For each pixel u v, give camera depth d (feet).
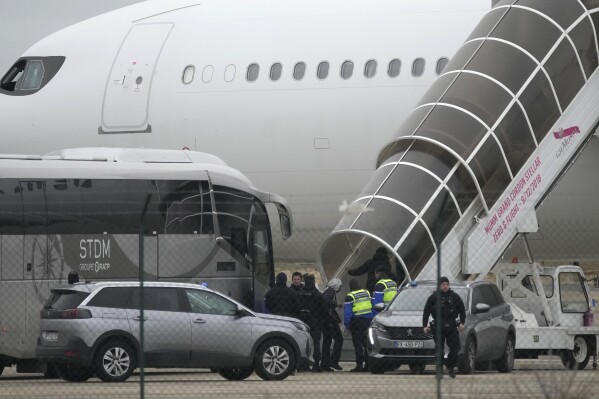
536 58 278.46
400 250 258.78
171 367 221.87
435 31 340.59
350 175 344.90
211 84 359.05
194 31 368.07
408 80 337.93
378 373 239.30
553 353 275.18
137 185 268.62
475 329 230.27
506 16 288.30
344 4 356.38
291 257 362.33
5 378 258.98
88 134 372.58
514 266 281.33
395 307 241.14
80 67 379.96
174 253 270.46
